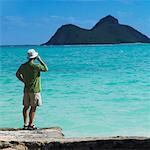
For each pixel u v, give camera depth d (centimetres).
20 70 1100
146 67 3800
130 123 1496
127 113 1672
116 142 880
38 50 9519
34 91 1095
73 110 1741
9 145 888
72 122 1518
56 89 2394
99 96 2120
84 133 1348
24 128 1105
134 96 2109
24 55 6669
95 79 2895
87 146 882
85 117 1602
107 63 4412
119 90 2325
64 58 5591
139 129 1409
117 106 1827
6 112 1716
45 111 1720
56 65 4331
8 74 3356
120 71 3469
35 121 1541
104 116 1616
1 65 4609
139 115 1633
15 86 2522
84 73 3350
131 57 5325
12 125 1511
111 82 2700
